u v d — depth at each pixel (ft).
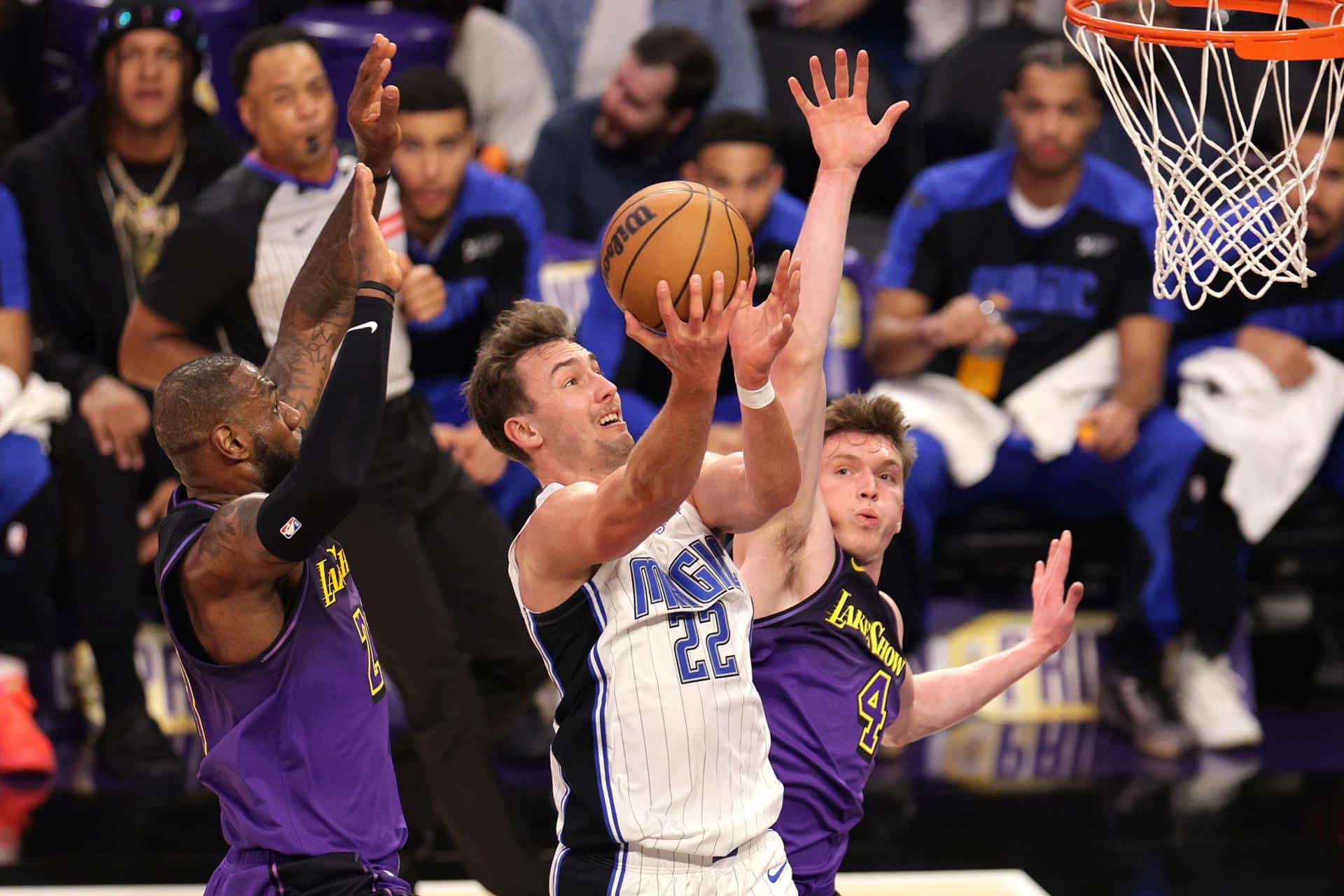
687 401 23.54
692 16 71.56
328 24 66.44
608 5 72.95
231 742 27.81
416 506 43.96
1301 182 34.45
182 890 44.29
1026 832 50.21
